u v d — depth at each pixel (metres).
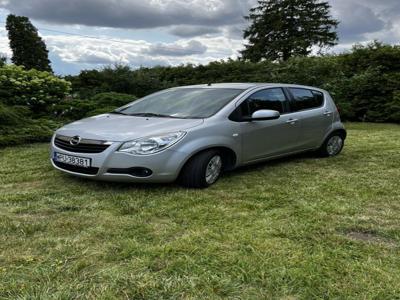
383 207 4.16
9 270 2.71
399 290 2.53
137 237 3.28
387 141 8.89
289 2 35.72
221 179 5.13
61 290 2.48
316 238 3.31
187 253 2.99
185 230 3.45
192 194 4.45
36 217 3.70
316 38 35.44
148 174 4.31
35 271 2.70
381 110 14.27
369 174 5.59
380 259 2.95
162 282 2.58
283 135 5.74
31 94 9.45
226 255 2.97
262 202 4.24
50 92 9.97
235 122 5.02
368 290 2.53
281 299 2.44
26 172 5.31
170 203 4.13
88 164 4.35
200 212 3.88
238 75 17.38
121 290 2.49
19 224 3.49
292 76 15.51
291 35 35.91
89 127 4.68
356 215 3.88
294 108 6.04
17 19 40.91
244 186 4.85
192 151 4.48
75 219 3.65
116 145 4.26
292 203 4.23
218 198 4.35
